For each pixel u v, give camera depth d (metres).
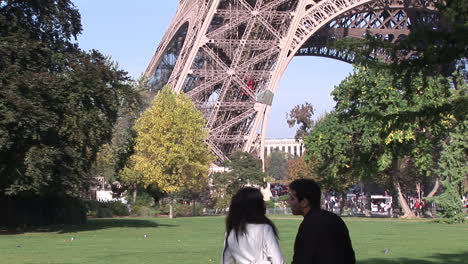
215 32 88.62
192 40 91.31
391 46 16.69
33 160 45.59
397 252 33.28
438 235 47.09
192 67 89.44
